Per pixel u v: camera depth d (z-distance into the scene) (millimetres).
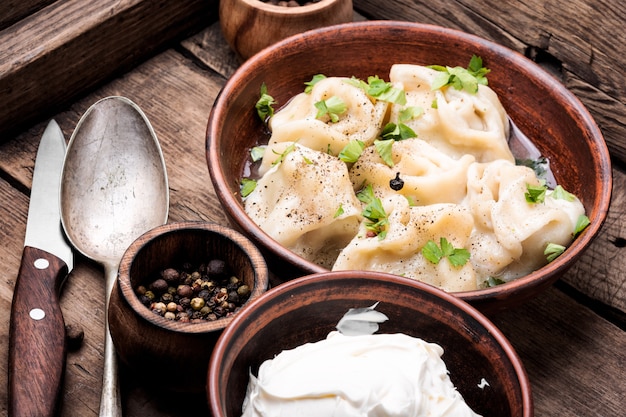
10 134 670
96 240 619
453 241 591
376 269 590
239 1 675
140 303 546
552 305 623
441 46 653
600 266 638
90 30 672
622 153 688
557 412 588
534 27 698
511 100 651
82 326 600
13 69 651
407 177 615
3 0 665
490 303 556
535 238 601
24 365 562
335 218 597
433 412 509
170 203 649
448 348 538
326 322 542
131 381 581
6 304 604
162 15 703
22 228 632
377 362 515
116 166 637
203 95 698
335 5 680
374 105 640
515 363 515
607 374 602
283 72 649
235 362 521
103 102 646
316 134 626
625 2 667
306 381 510
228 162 620
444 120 633
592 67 688
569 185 630
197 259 582
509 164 617
